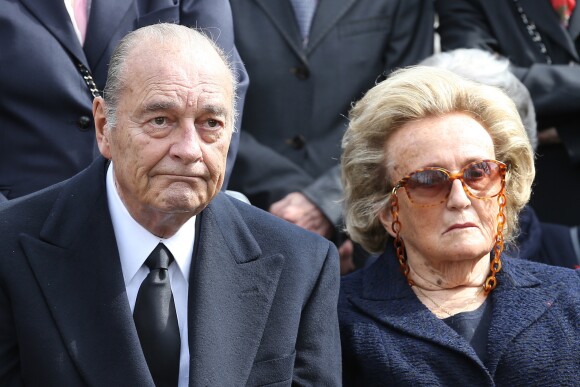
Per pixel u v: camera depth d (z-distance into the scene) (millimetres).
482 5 16281
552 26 16000
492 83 13680
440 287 10781
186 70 8867
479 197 10367
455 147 10406
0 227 9414
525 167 10969
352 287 11156
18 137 11539
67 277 9273
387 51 15445
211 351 9219
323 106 15039
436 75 10734
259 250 9867
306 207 14445
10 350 9211
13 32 11562
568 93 15320
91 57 11859
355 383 10547
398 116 10625
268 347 9586
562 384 10070
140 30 9102
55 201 9703
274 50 15039
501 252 10992
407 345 10320
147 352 9273
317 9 15227
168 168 8867
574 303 10484
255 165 14711
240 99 12469
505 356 10148
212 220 9867
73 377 8977
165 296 9438
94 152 11672
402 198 10641
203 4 12594
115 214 9547
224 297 9523
